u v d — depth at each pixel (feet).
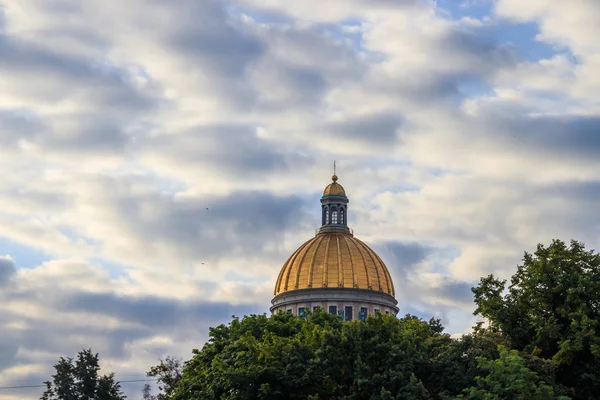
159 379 529.45
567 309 362.74
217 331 420.77
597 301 362.74
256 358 351.05
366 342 331.77
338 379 333.62
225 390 362.33
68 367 524.11
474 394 312.29
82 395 519.60
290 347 343.46
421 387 313.73
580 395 352.49
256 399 338.95
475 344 339.57
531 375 314.55
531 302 370.94
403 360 328.08
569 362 354.33
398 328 353.10
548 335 356.79
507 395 311.88
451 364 333.01
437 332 405.80
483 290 382.83
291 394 336.49
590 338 347.77
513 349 354.74
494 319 373.20
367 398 324.80
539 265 374.84
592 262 377.09
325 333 337.11
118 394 529.45
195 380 392.47
